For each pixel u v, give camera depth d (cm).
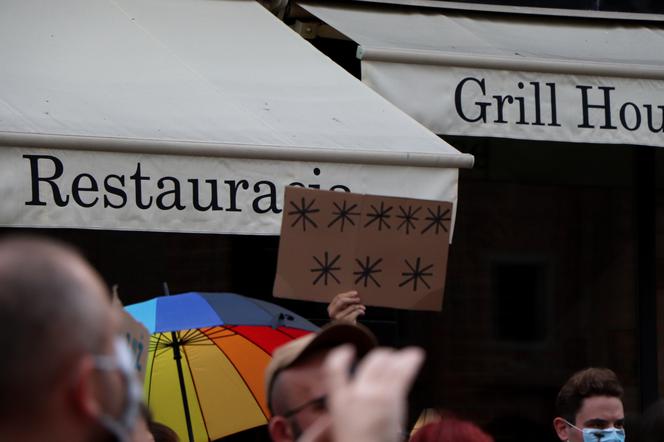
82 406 183
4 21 805
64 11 825
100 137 717
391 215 659
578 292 1088
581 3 973
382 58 838
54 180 710
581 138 871
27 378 179
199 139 737
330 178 754
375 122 782
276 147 744
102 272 958
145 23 834
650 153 1096
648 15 985
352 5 938
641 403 1086
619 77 882
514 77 862
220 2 877
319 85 806
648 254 1092
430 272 663
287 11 948
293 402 342
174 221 729
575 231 1087
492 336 1065
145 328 482
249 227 741
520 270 1076
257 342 731
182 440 721
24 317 178
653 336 1088
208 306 692
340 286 654
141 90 768
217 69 802
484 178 1069
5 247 184
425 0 945
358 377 188
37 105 731
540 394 1075
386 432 183
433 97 846
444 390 1046
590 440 686
